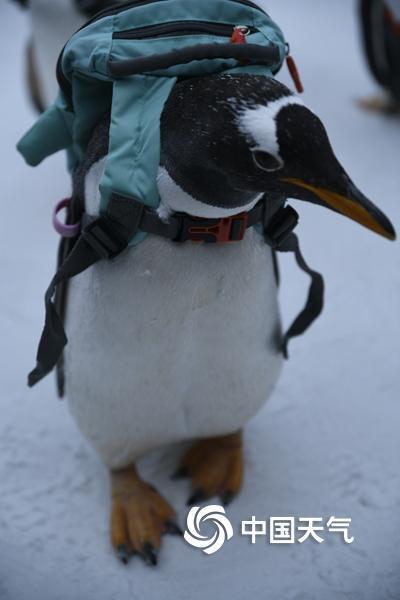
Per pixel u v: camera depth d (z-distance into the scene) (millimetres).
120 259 1617
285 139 1377
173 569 1959
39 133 1695
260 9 1588
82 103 1588
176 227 1544
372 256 3186
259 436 2363
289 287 3016
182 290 1626
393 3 3617
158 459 2252
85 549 2023
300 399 2498
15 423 2441
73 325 1802
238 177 1427
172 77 1465
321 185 1409
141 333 1686
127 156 1476
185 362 1769
